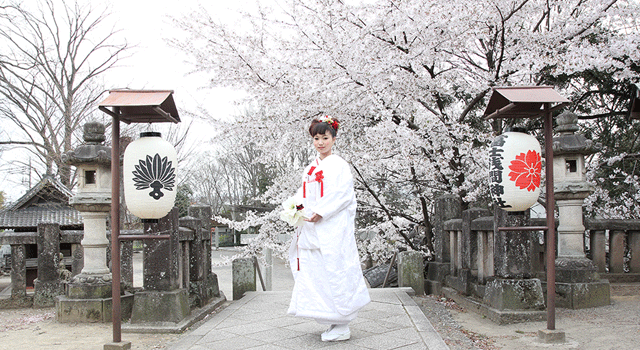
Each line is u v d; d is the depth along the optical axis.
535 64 6.18
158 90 3.67
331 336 3.39
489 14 6.17
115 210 3.53
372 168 6.48
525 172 3.77
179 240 4.59
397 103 6.15
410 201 8.40
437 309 5.00
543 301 4.39
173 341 3.73
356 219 8.96
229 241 32.22
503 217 4.51
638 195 7.68
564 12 7.09
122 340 3.80
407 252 6.09
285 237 8.34
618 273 6.46
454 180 7.18
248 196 22.95
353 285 3.36
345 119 6.46
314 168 3.56
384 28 6.16
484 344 3.57
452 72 6.88
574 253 5.21
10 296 5.82
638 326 3.92
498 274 4.60
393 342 3.36
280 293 5.72
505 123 7.76
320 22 6.12
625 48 6.01
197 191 29.95
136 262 18.86
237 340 3.51
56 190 13.34
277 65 6.19
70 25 16.88
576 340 3.58
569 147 5.21
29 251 8.77
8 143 16.22
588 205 7.79
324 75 6.05
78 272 6.04
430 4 5.76
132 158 3.57
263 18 6.47
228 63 6.39
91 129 4.93
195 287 5.03
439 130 5.94
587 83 8.14
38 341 3.91
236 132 6.68
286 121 6.37
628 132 8.29
